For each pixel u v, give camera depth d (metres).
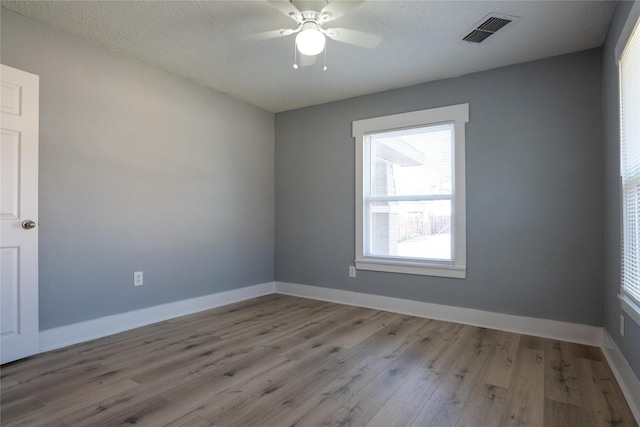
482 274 3.15
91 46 2.75
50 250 2.53
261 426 1.61
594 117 2.74
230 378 2.08
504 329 3.03
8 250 2.27
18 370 2.16
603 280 2.67
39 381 2.02
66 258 2.61
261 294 4.33
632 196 1.93
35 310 2.39
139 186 3.07
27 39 2.41
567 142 2.83
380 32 2.54
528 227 2.97
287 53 2.92
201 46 2.82
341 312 3.58
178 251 3.39
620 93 2.08
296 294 4.34
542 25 2.44
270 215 4.49
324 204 4.13
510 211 3.04
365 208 3.85
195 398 1.85
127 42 2.77
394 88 3.64
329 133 4.10
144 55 2.98
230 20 2.45
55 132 2.55
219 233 3.81
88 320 2.73
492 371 2.20
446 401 1.84
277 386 1.99
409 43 2.71
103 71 2.82
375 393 1.92
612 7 2.21
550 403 1.82
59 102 2.57
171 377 2.09
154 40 2.73
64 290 2.60
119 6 2.28
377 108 3.76
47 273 2.51
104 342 2.67
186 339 2.75
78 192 2.68
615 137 2.25
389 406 1.79
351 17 2.36
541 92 2.94
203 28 2.55
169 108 3.31
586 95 2.77
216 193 3.78
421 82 3.47
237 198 4.03
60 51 2.58
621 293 2.09
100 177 2.81
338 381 2.05
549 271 2.88
